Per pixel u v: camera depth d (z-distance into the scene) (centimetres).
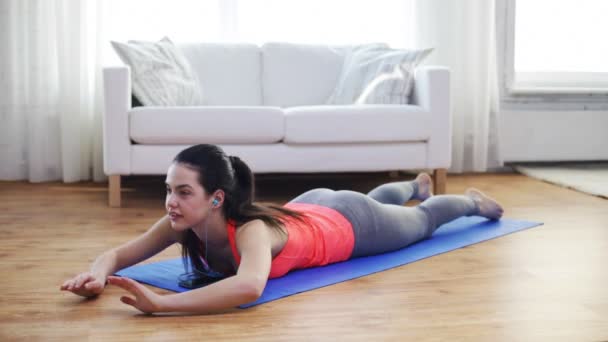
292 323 169
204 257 200
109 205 352
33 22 428
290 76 435
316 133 355
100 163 439
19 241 269
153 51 393
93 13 438
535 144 501
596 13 513
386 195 272
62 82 429
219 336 159
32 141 432
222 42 438
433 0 466
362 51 430
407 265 228
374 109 361
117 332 162
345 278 210
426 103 372
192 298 172
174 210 184
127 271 217
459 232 278
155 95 378
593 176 440
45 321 170
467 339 158
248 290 173
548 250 251
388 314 176
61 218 317
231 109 348
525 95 500
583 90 500
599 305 185
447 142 371
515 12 495
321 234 218
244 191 192
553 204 351
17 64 433
